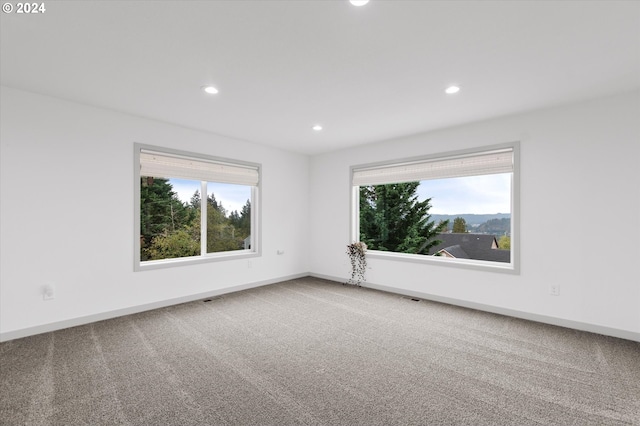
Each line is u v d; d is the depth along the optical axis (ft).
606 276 9.76
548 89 9.21
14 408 5.90
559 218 10.55
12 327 9.26
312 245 18.95
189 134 13.46
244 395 6.41
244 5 5.50
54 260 10.02
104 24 6.08
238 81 8.74
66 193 10.27
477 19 5.91
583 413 5.87
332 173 17.90
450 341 9.23
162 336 9.49
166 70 8.09
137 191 11.86
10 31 6.30
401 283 14.73
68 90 9.45
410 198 18.97
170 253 14.01
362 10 5.64
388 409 5.98
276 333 9.80
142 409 5.91
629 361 7.97
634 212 9.33
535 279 11.01
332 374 7.30
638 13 5.65
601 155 9.82
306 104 10.53
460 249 16.90
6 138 9.22
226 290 14.83
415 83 8.85
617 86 8.98
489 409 5.99
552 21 5.95
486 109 10.90
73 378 7.00
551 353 8.43
